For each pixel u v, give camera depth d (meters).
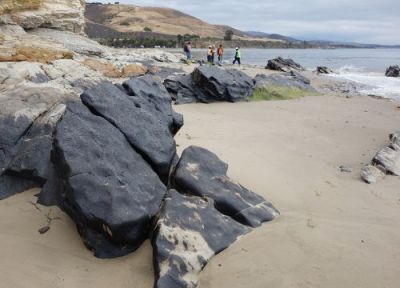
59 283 4.85
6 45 16.06
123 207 5.27
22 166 6.53
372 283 4.89
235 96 16.14
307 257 5.33
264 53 81.12
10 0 21.66
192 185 6.21
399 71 30.17
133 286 4.84
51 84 9.41
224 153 8.98
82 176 5.38
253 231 5.85
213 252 5.26
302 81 20.92
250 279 4.93
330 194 7.33
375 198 7.25
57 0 25.17
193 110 14.16
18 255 5.23
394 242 5.75
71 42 23.16
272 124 12.44
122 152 5.99
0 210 6.07
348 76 29.86
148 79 8.58
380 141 10.99
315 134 11.48
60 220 5.88
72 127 5.88
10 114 7.13
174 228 5.28
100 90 6.75
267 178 7.79
